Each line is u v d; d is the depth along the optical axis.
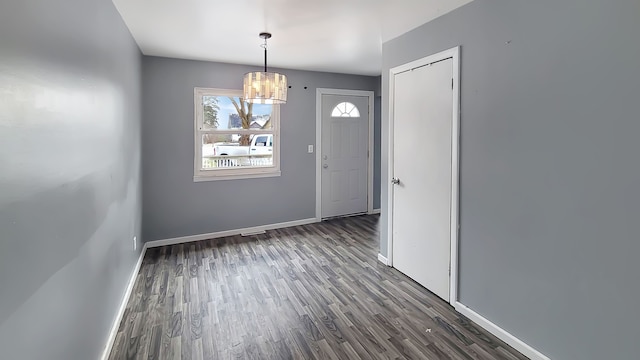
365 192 5.51
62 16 1.37
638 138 1.50
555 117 1.82
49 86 1.25
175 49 3.61
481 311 2.34
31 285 1.11
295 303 2.64
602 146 1.63
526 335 2.03
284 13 2.60
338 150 5.19
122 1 2.33
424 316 2.46
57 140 1.32
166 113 3.98
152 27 2.89
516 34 2.02
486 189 2.27
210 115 4.30
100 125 1.94
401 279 3.08
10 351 0.98
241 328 2.29
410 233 3.06
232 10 2.54
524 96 1.98
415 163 2.96
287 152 4.77
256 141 4.58
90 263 1.73
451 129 2.54
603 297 1.65
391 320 2.40
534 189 1.95
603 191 1.63
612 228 1.61
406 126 3.05
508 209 2.12
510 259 2.12
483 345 2.12
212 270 3.27
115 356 2.01
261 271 3.25
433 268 2.79
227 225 4.42
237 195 4.46
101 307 1.93
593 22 1.64
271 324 2.34
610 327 1.63
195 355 2.02
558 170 1.82
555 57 1.81
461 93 2.44
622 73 1.54
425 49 2.78
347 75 5.14
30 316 1.10
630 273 1.55
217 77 4.20
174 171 4.07
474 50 2.31
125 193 2.69
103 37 2.02
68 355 1.43
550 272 1.88
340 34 3.07
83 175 1.63
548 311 1.90
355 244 4.06
